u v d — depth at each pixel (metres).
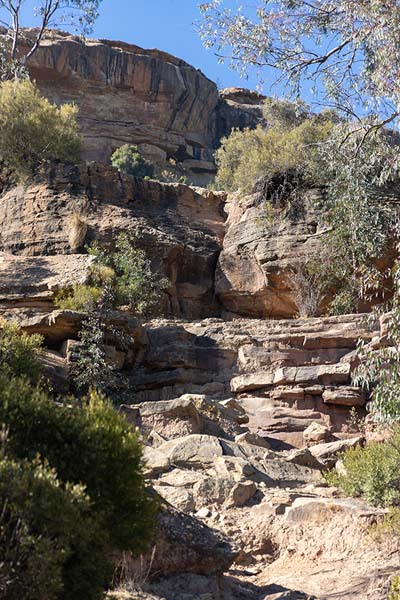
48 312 18.55
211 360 18.28
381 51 12.56
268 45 13.95
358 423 15.78
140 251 22.56
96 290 18.50
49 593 4.66
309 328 18.44
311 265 22.33
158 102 51.81
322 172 23.11
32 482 4.84
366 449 11.00
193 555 6.96
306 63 13.95
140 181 25.09
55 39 49.56
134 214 24.20
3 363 10.62
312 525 8.87
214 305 24.14
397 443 10.40
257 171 24.91
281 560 8.54
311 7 13.86
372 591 7.30
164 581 6.83
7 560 4.64
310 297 22.34
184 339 18.58
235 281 23.69
